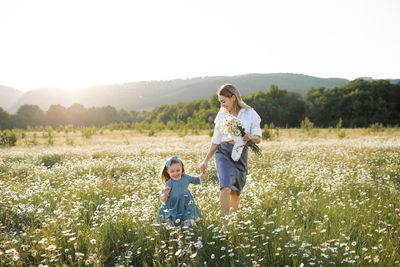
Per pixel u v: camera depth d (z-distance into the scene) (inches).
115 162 378.6
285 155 452.8
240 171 149.5
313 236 117.0
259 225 131.6
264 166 340.8
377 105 2952.8
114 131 2237.9
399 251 111.7
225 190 142.4
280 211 151.9
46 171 314.3
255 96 3695.9
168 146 683.4
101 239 121.6
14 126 4658.0
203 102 4119.1
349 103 3102.9
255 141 148.2
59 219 138.1
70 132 2012.8
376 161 370.3
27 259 108.0
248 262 100.5
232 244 114.6
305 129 1440.7
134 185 232.7
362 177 244.8
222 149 150.4
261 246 111.4
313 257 101.3
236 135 140.4
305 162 351.6
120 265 101.9
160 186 213.2
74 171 312.7
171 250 109.7
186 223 135.2
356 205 167.9
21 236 123.4
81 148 667.4
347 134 1232.8
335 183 220.7
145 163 366.3
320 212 156.9
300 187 232.5
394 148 502.6
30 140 1050.1
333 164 345.7
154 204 165.8
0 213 159.6
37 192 198.1
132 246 115.7
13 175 313.9
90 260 101.1
